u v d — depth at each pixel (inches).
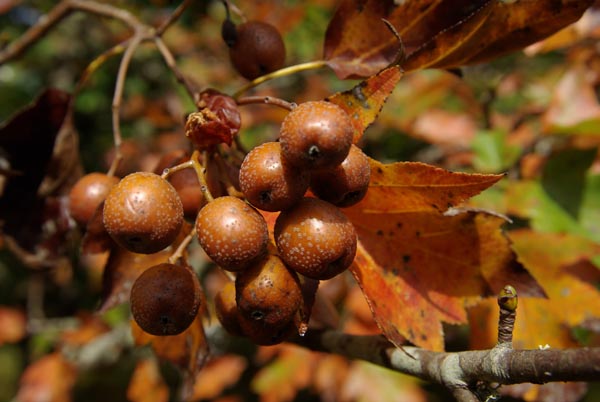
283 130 5.4
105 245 7.2
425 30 6.9
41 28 9.6
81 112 18.1
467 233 6.4
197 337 7.2
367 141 14.1
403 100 13.7
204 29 18.1
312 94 15.7
